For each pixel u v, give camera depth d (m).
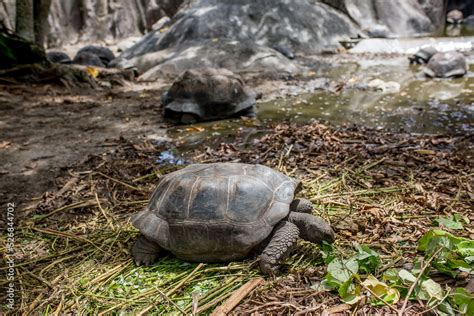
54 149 4.03
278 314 1.78
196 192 2.09
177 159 3.63
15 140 4.31
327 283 1.91
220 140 4.11
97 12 13.10
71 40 12.93
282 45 9.06
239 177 2.13
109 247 2.38
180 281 2.02
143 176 3.27
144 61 8.28
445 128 4.19
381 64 7.84
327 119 4.65
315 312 1.77
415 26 11.15
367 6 11.12
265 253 2.00
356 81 6.45
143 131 4.48
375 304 1.78
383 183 2.95
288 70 7.47
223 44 7.98
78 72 6.85
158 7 13.22
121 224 2.61
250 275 2.03
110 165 3.51
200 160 3.57
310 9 9.98
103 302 1.94
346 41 9.80
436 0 11.95
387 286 1.82
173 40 8.97
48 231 2.58
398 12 11.14
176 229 2.06
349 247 2.21
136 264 2.19
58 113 5.29
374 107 5.06
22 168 3.60
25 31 7.61
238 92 4.78
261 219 2.02
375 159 3.38
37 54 6.98
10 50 6.78
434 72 6.54
